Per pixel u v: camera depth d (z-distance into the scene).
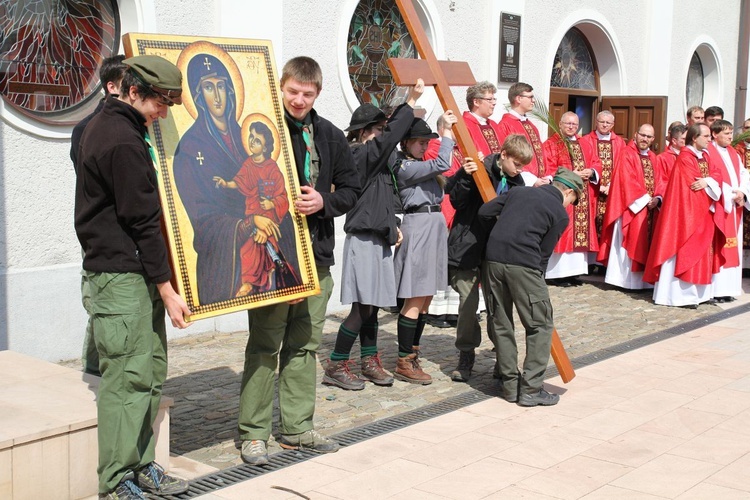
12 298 5.98
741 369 6.30
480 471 4.31
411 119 5.35
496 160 5.86
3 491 3.49
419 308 5.88
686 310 8.63
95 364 4.74
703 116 10.73
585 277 10.62
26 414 3.79
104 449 3.69
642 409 5.35
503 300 5.40
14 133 6.01
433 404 5.44
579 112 12.25
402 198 5.80
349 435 4.82
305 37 7.87
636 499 4.00
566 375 5.69
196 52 3.98
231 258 3.94
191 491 4.01
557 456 4.54
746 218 10.66
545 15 10.67
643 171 9.58
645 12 12.46
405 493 4.03
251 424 4.41
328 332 7.37
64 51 6.33
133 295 3.65
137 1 6.57
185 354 6.59
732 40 14.74
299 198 4.19
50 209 6.24
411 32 5.42
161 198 3.75
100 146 3.51
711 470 4.37
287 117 4.27
